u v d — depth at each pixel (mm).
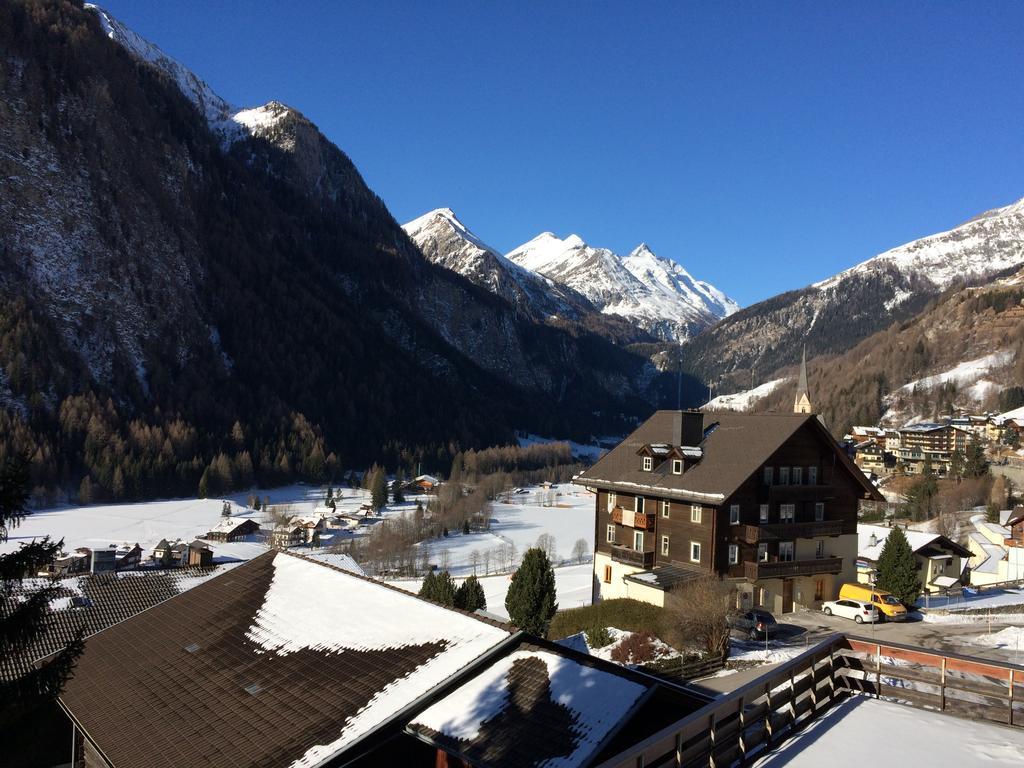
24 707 14047
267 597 25484
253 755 16688
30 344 178875
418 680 18109
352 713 17391
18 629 13977
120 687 21781
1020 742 10492
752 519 44500
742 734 10000
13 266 199375
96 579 36219
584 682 17094
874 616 42906
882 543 64438
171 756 17547
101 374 196375
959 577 64125
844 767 9617
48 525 126438
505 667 18359
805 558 46562
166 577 36812
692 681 32719
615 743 15102
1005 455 150250
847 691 12836
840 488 48344
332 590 24891
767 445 44781
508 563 104500
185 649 23156
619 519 48531
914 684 19375
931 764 9711
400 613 22141
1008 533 79250
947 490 118312
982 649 36312
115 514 138750
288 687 19391
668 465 47906
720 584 39812
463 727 16266
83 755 23703
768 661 35188
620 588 48406
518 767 14688
